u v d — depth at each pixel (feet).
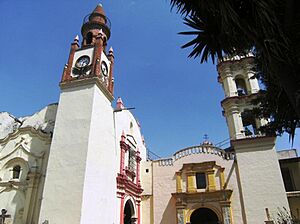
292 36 18.97
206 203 80.18
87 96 70.13
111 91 79.97
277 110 38.14
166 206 83.41
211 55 26.21
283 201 73.51
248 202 76.28
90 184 60.34
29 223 60.85
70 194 57.88
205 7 22.94
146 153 101.96
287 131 41.68
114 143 76.48
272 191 75.46
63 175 60.64
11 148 73.77
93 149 64.34
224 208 77.41
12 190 67.10
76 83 72.84
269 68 21.38
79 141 63.87
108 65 83.71
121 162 77.36
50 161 63.46
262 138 81.97
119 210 71.05
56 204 57.77
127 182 77.00
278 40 18.89
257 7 19.26
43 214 57.47
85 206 56.95
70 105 70.18
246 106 89.71
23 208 63.57
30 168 67.82
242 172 80.43
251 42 23.08
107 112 75.82
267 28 18.95
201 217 87.76
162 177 88.28
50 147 67.82
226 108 92.68
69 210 56.18
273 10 18.72
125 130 85.61
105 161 69.15
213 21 24.70
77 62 78.33
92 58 77.30
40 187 65.31
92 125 66.08
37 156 69.92
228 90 94.79
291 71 19.01
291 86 18.52
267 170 78.28
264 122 84.28
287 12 18.65
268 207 73.92
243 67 97.76
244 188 78.33
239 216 76.33
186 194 81.76
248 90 93.76
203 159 87.35
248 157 81.71
